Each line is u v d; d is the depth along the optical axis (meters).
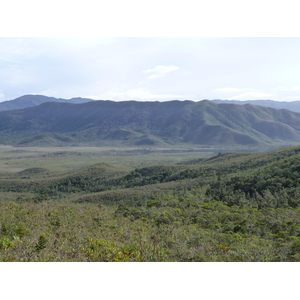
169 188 70.12
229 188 52.62
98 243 14.52
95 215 26.75
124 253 13.50
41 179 132.62
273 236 22.34
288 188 43.84
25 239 14.38
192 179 80.12
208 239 19.16
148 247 14.53
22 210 23.78
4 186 120.00
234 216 28.81
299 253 16.50
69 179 126.69
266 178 51.28
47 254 12.54
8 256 11.99
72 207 31.61
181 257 14.71
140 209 32.25
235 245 18.06
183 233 20.20
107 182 117.81
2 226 16.48
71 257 12.83
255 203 39.00
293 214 30.78
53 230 18.42
